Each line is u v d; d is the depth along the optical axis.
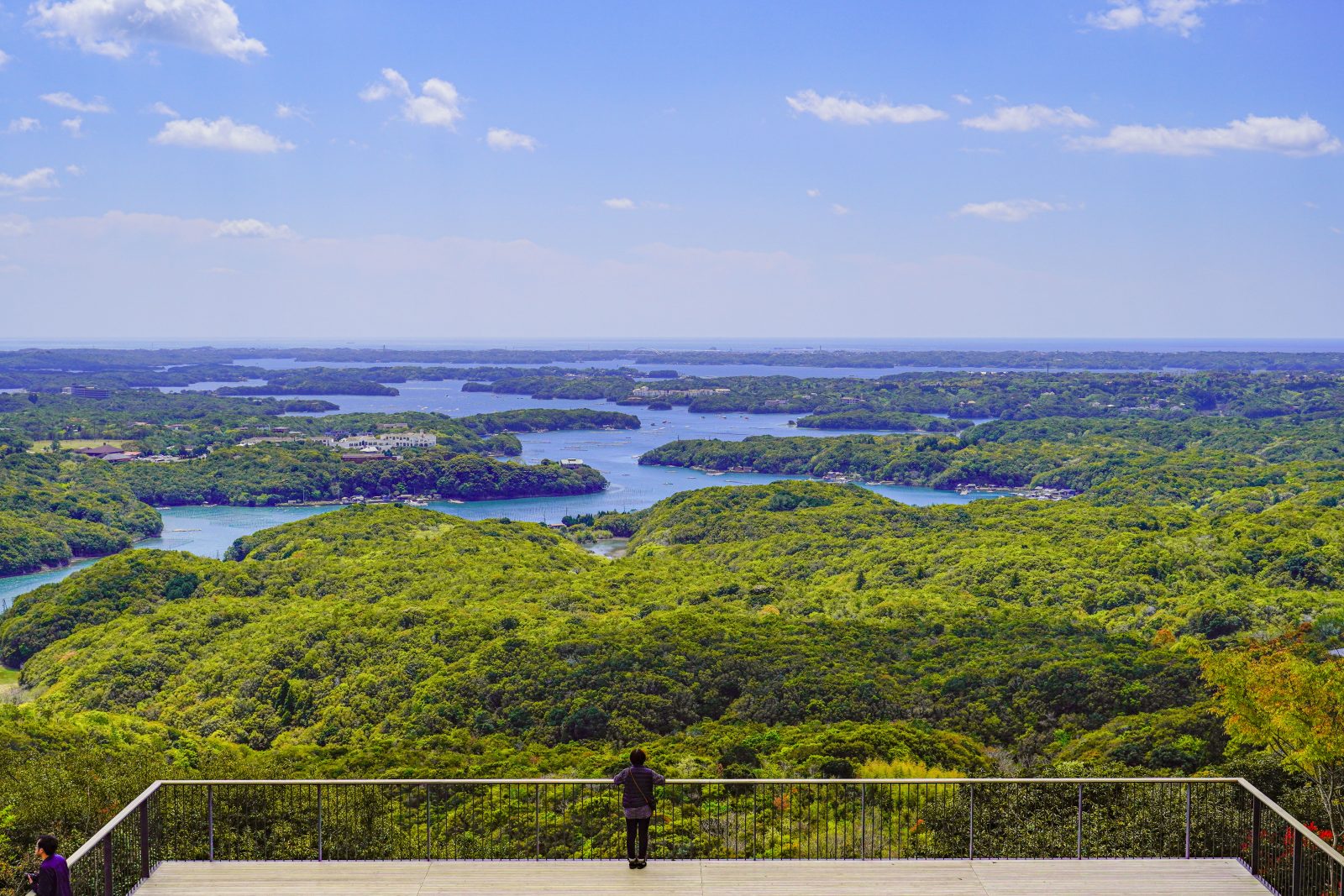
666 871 16.66
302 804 25.55
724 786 27.69
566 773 39.62
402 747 47.56
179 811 22.78
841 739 42.62
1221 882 16.62
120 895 15.73
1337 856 14.57
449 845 24.69
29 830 27.95
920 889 16.16
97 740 47.88
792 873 16.61
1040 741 44.38
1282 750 28.28
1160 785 22.17
